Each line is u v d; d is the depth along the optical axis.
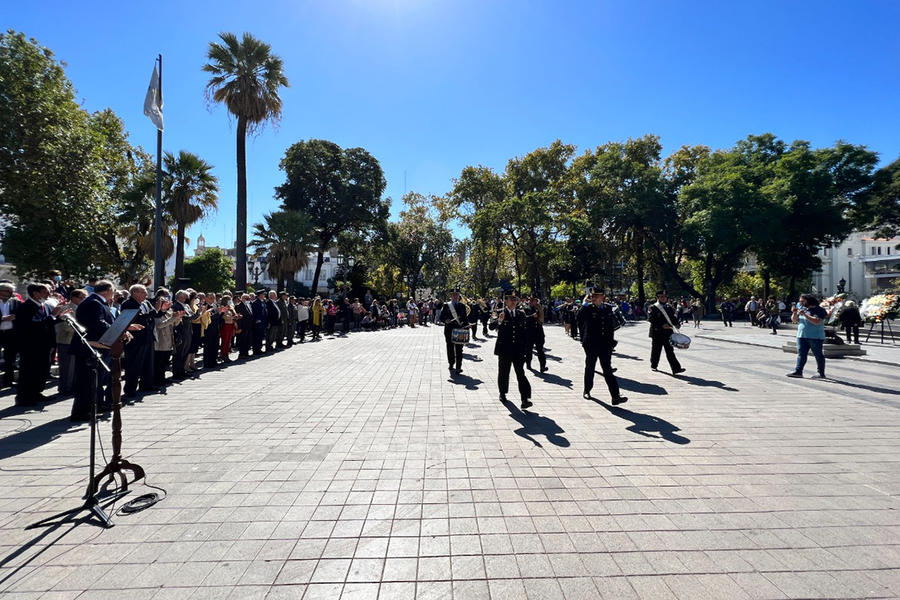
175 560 2.85
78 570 2.74
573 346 15.81
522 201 39.38
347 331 23.53
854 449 4.83
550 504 3.59
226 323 11.75
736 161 42.84
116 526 3.27
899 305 16.56
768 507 3.52
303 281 64.62
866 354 11.96
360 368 10.80
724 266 46.66
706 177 41.28
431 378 9.38
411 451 4.82
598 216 43.75
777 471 4.23
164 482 4.03
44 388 7.50
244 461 4.54
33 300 7.01
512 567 2.76
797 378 9.07
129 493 3.81
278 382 8.92
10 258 18.23
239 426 5.79
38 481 4.09
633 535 3.12
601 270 47.78
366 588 2.56
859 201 39.56
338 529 3.22
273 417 6.23
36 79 16.91
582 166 47.03
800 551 2.91
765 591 2.51
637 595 2.49
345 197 37.78
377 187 40.50
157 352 8.59
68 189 17.45
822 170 38.72
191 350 9.85
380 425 5.83
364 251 44.88
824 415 6.23
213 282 39.72
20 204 16.42
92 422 3.58
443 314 10.23
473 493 3.79
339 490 3.86
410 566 2.77
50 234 17.91
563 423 5.89
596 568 2.74
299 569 2.75
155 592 2.53
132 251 25.92
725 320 29.95
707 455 4.66
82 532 3.19
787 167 39.31
